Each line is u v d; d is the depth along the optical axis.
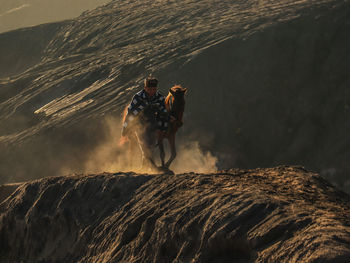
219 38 39.97
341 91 36.47
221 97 35.56
